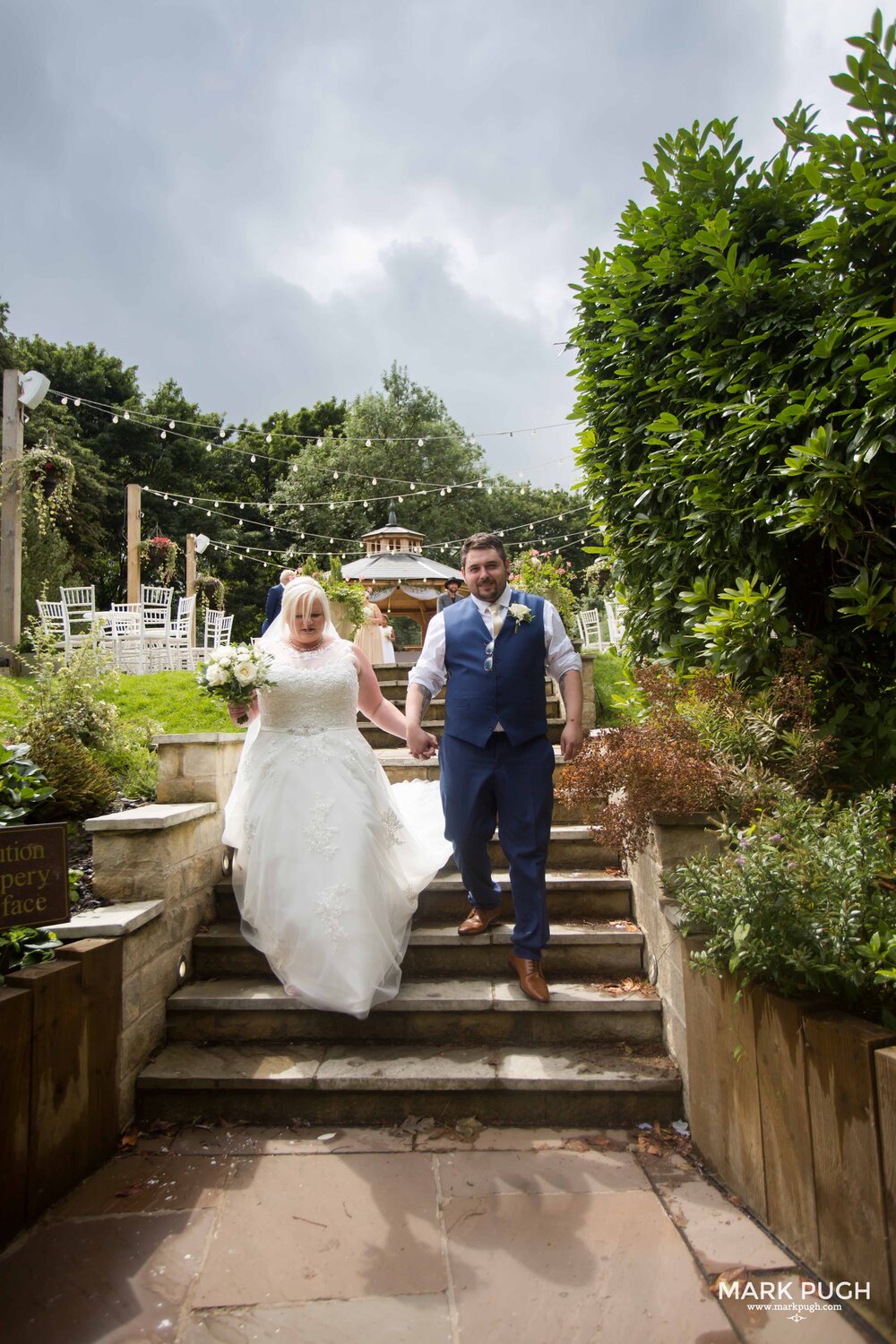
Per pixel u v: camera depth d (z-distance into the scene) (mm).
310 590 3148
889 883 2012
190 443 26188
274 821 2836
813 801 2406
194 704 5965
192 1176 2232
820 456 2373
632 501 3506
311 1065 2596
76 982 2221
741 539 2900
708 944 2078
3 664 7449
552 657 2896
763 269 2814
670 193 3082
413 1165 2268
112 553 24359
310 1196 2125
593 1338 1614
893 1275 1476
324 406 32375
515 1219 2014
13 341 17984
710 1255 1852
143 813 2955
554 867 3570
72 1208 2088
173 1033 2811
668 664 3275
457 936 3053
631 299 3309
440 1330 1647
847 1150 1609
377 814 2926
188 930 3061
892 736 2627
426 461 25344
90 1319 1684
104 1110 2352
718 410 2904
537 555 8125
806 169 2451
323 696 3031
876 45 2082
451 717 2850
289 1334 1637
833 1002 1804
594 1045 2732
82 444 23266
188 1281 1800
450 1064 2594
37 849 2189
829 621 2949
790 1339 1568
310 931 2672
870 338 2184
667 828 2629
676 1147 2359
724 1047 2139
